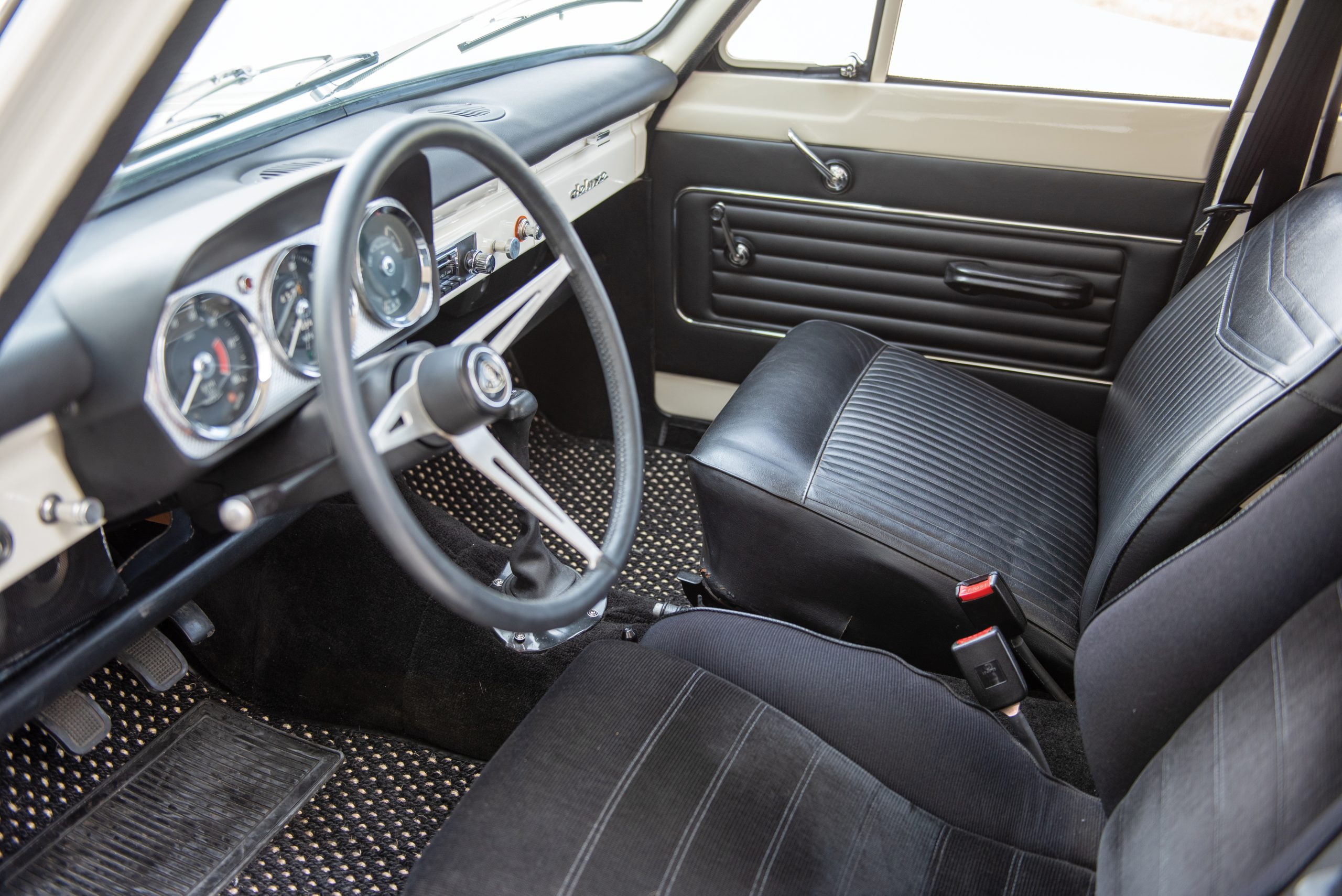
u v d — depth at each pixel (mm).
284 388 1057
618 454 1098
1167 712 895
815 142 1925
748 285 2115
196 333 947
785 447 1495
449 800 1536
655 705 1117
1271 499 850
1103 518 1448
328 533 1733
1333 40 1435
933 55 1804
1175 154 1711
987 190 1851
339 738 1609
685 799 1017
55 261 728
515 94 1737
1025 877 995
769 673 1194
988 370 2008
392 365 981
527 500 1028
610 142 1891
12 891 1322
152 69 682
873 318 2053
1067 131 1758
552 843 978
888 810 1053
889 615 1475
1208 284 1441
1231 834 699
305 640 1644
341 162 1117
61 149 675
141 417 905
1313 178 1544
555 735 1089
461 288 1558
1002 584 1246
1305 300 1120
